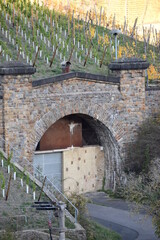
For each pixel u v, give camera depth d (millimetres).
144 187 52531
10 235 42125
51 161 59562
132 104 61625
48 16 76312
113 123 60906
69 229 45500
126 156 61625
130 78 61250
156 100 63656
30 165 55281
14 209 46094
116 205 58375
